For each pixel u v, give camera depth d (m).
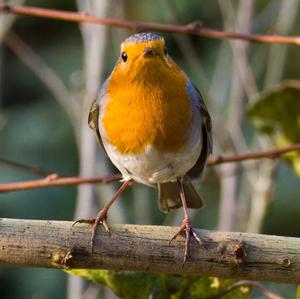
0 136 16.48
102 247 6.82
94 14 10.20
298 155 10.16
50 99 17.41
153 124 7.92
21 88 17.61
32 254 6.81
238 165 10.21
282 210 15.94
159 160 8.11
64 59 17.53
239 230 10.13
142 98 7.88
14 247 6.80
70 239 6.82
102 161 10.19
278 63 11.50
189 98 8.20
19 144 16.53
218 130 10.41
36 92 17.56
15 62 17.70
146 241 6.86
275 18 11.73
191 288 7.76
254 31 11.38
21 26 17.94
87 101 9.95
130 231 6.89
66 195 16.12
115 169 12.24
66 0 18.14
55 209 16.03
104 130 8.23
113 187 11.70
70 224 6.88
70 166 16.47
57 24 18.19
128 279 7.71
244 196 10.63
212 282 7.74
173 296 7.76
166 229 6.94
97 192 10.50
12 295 15.45
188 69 16.11
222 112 12.01
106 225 6.89
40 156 16.52
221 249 6.82
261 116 10.27
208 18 15.97
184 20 15.97
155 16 15.79
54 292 15.39
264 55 12.41
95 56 10.07
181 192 8.44
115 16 11.45
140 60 7.81
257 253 6.80
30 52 11.96
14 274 15.55
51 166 16.42
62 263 6.80
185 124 8.06
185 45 11.45
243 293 7.74
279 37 8.84
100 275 7.72
